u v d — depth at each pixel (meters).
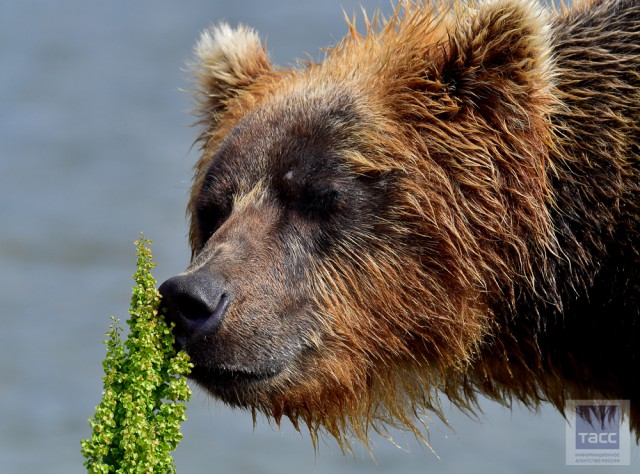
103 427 8.10
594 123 10.47
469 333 10.47
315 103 10.53
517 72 10.27
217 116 12.22
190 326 9.11
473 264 10.32
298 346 9.92
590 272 10.45
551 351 11.01
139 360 8.29
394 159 10.27
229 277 9.52
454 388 11.49
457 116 10.41
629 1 11.02
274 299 9.75
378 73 10.72
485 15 10.44
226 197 10.39
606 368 10.94
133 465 8.02
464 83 10.45
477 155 10.29
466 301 10.37
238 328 9.45
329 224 10.14
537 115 10.27
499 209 10.27
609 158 10.34
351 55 11.17
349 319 10.15
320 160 10.22
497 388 11.45
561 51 10.89
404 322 10.35
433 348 10.51
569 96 10.59
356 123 10.34
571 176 10.42
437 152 10.38
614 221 10.32
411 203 10.21
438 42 10.67
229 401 9.77
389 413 11.10
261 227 10.00
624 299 10.44
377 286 10.20
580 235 10.45
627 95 10.55
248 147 10.45
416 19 11.12
